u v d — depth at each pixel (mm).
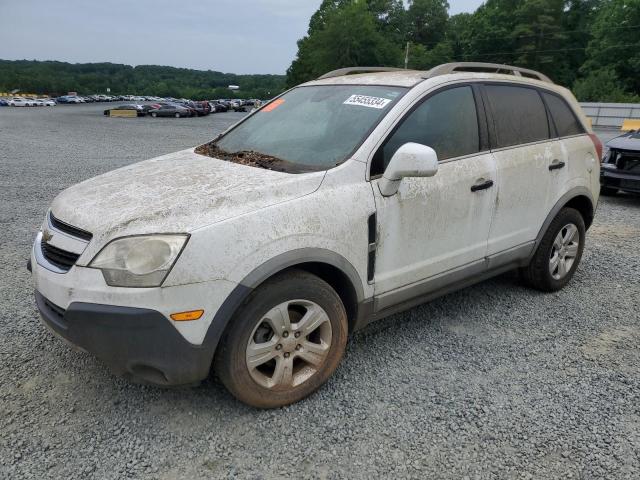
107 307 2506
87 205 2840
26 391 3098
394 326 4039
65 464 2535
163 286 2486
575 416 2965
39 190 9062
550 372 3418
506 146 4016
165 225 2559
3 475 2453
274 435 2768
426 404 3049
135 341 2527
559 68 75500
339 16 66938
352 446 2699
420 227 3391
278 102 4230
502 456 2646
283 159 3361
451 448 2697
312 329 2967
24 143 17484
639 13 63312
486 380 3311
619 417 2963
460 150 3689
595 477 2521
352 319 3258
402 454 2648
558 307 4441
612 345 3795
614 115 41125
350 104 3617
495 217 3912
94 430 2779
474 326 4059
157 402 3018
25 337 3717
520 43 76125
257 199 2787
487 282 4992
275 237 2715
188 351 2584
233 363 2719
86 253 2580
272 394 2900
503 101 4082
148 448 2654
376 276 3229
